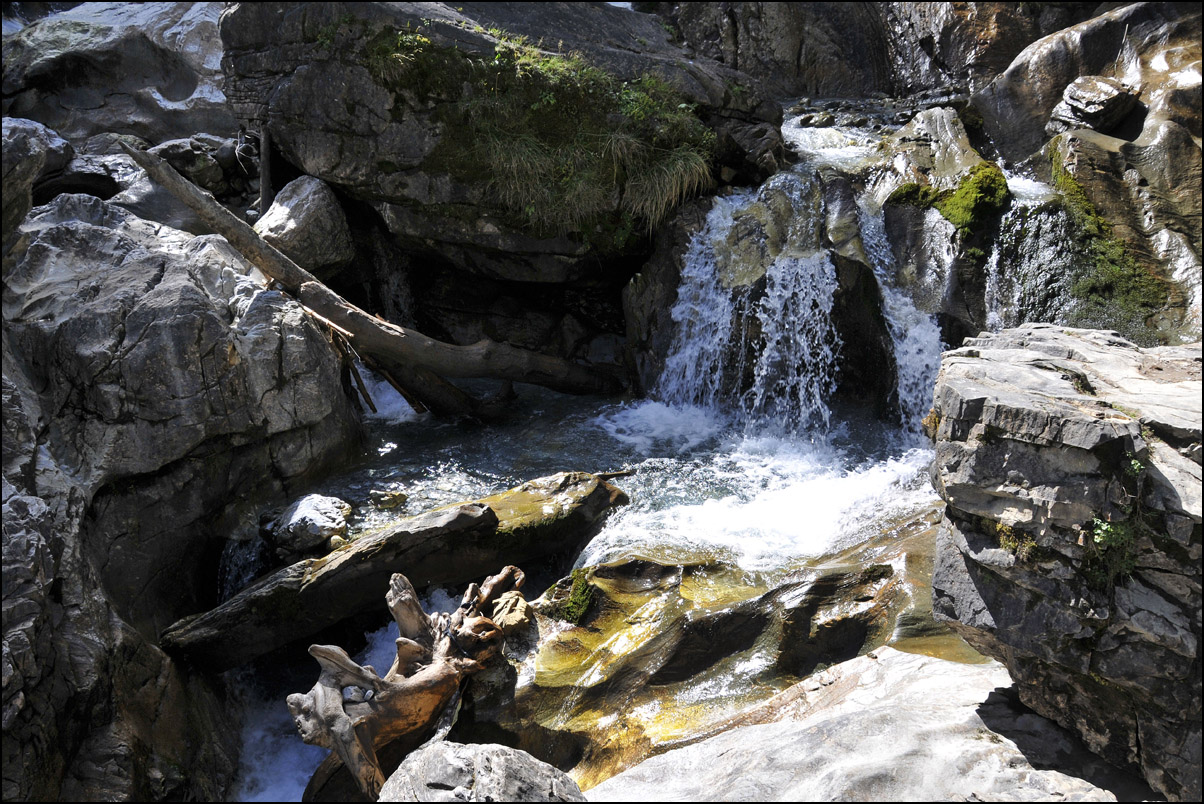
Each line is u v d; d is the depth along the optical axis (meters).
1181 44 9.53
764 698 4.98
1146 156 8.70
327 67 8.99
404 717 4.97
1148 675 3.56
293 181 9.45
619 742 4.85
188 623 5.94
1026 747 3.93
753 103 10.08
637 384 9.38
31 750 4.51
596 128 9.11
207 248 7.59
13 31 12.39
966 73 12.70
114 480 6.05
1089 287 7.92
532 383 9.12
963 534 3.98
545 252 9.37
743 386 8.73
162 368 6.21
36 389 6.12
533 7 10.65
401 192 9.09
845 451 7.88
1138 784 3.76
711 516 6.73
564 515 6.45
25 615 4.63
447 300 10.12
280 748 6.04
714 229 9.01
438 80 8.78
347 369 8.23
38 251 6.68
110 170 9.48
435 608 6.27
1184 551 3.45
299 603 5.88
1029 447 3.65
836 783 3.65
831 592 5.42
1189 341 7.44
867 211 8.93
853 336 8.43
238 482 6.79
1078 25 10.18
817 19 14.10
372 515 6.89
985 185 8.57
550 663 5.41
